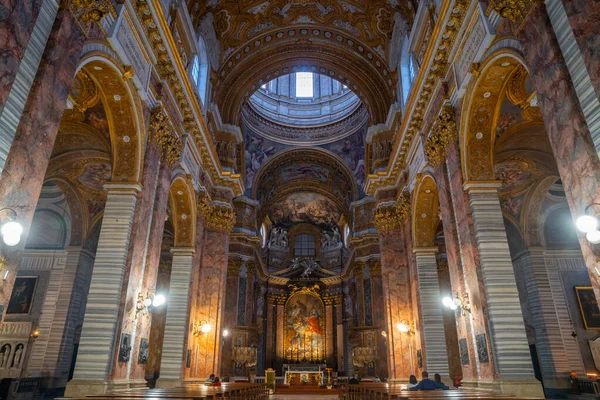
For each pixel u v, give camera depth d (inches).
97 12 282.4
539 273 625.9
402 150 612.1
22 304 619.8
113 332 327.6
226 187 708.0
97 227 663.8
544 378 596.4
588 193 198.2
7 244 189.5
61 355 592.7
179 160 501.7
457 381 600.4
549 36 227.5
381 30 700.7
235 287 978.7
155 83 421.1
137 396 226.1
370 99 767.1
